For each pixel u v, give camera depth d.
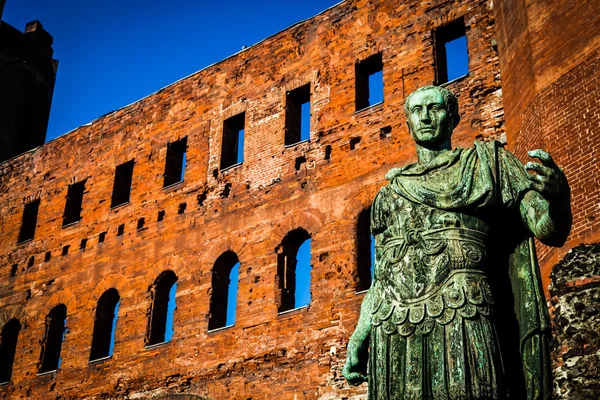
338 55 25.77
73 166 31.77
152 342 25.98
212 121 28.14
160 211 27.84
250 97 27.45
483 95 22.16
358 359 5.57
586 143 16.38
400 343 5.19
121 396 25.48
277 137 26.02
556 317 14.78
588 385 13.72
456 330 5.02
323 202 23.78
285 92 26.56
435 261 5.27
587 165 16.17
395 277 5.38
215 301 25.16
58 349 29.33
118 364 26.14
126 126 30.70
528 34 18.86
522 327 5.09
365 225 23.12
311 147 24.94
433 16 24.17
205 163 27.50
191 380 24.12
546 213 5.12
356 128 24.19
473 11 23.41
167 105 29.78
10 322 30.56
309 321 22.41
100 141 31.33
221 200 26.36
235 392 23.00
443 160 5.70
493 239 5.43
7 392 28.86
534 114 18.05
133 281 27.27
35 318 29.69
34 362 28.78
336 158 24.17
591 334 14.10
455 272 5.21
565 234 5.07
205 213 26.55
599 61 16.67
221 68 28.77
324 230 23.33
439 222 5.39
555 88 17.53
